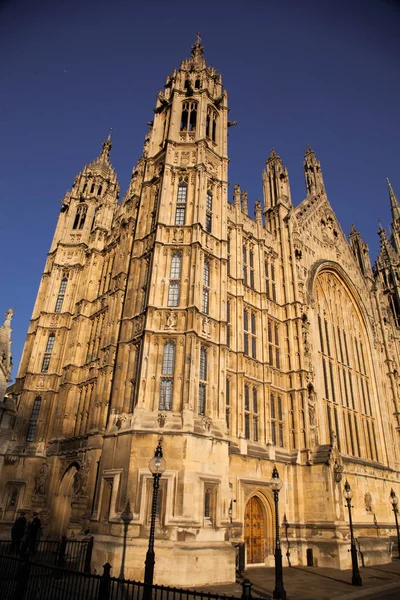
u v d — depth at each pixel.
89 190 47.22
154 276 26.58
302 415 32.47
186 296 26.41
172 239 28.39
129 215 36.81
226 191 32.53
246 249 36.16
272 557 27.08
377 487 38.06
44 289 42.06
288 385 34.12
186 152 32.19
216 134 35.12
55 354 37.19
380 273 66.94
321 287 44.84
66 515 30.09
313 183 51.19
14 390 38.41
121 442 22.61
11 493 31.59
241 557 24.41
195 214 29.08
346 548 27.30
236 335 31.22
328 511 28.52
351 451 38.59
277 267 39.12
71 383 34.62
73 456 30.20
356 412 41.72
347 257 51.31
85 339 36.72
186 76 36.78
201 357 25.75
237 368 30.17
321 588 19.83
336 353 42.44
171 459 21.52
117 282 33.91
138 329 26.38
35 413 35.28
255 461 28.25
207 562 19.73
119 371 25.92
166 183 30.22
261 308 34.66
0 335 36.66
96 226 41.97
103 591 11.23
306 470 30.58
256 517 27.84
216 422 24.25
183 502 20.53
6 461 32.50
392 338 54.81
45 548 28.02
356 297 49.16
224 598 9.72
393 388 48.94
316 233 46.50
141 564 18.88
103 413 29.09
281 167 45.03
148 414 22.92
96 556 20.38
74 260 42.31
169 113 34.88
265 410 31.12
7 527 29.91
